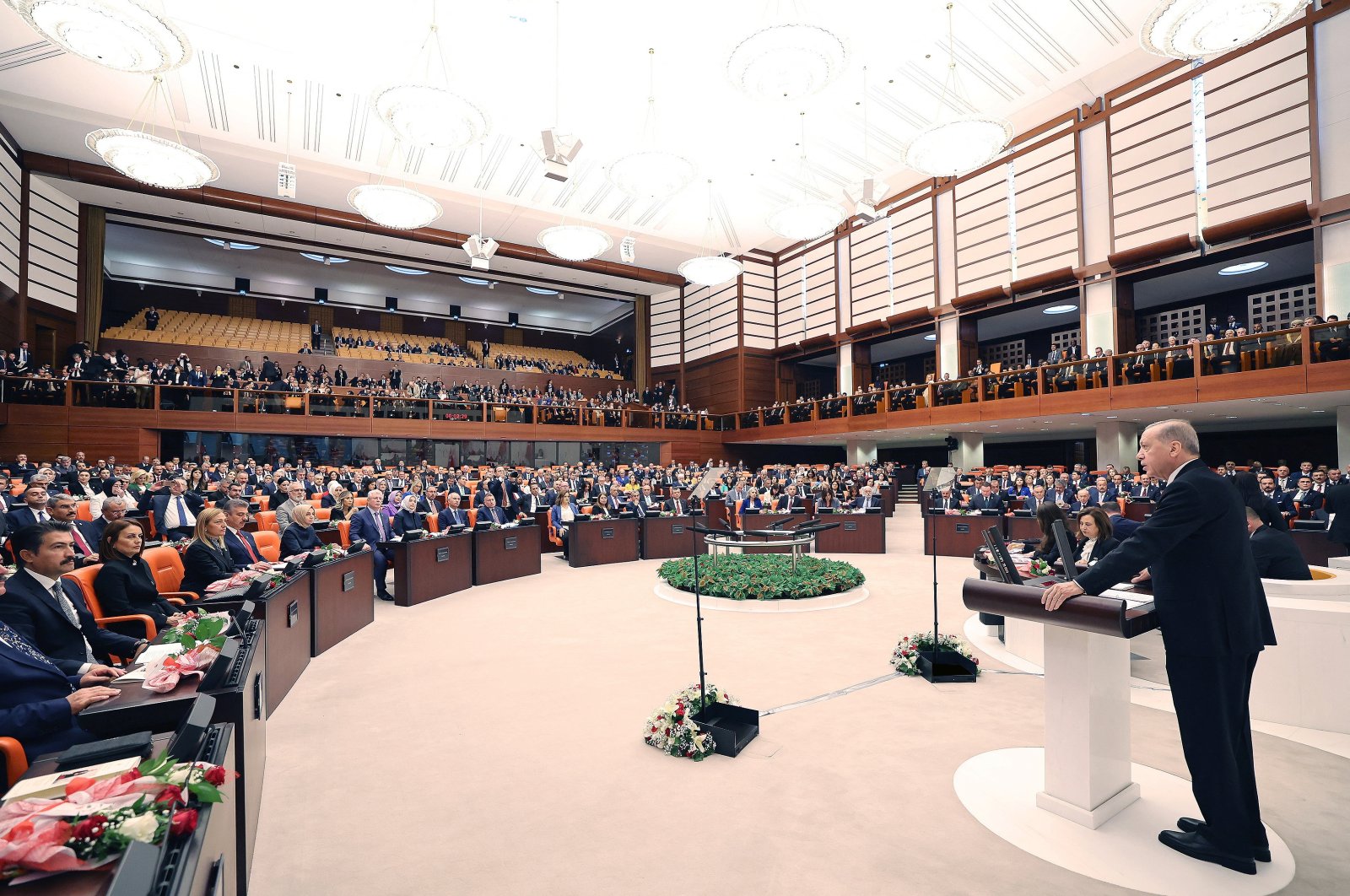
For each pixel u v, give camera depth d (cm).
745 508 1310
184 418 1644
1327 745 331
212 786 149
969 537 1113
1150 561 223
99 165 1639
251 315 2736
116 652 330
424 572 738
